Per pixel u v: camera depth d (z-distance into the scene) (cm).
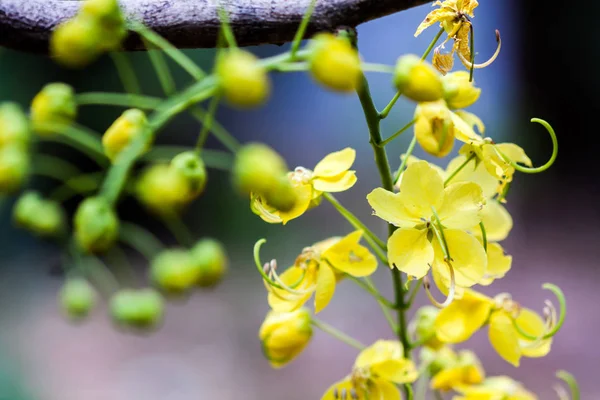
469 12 56
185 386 163
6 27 55
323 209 221
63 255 60
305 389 158
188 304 192
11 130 51
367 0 54
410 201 56
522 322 60
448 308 59
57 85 52
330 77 48
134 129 51
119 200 50
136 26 54
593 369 162
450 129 56
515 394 63
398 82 51
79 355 173
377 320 175
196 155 50
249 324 184
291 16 54
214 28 55
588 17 285
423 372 65
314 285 58
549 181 274
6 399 151
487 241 59
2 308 190
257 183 48
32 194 55
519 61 289
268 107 244
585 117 285
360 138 241
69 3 56
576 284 207
